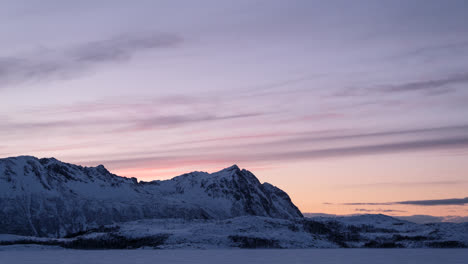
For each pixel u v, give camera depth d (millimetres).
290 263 192750
